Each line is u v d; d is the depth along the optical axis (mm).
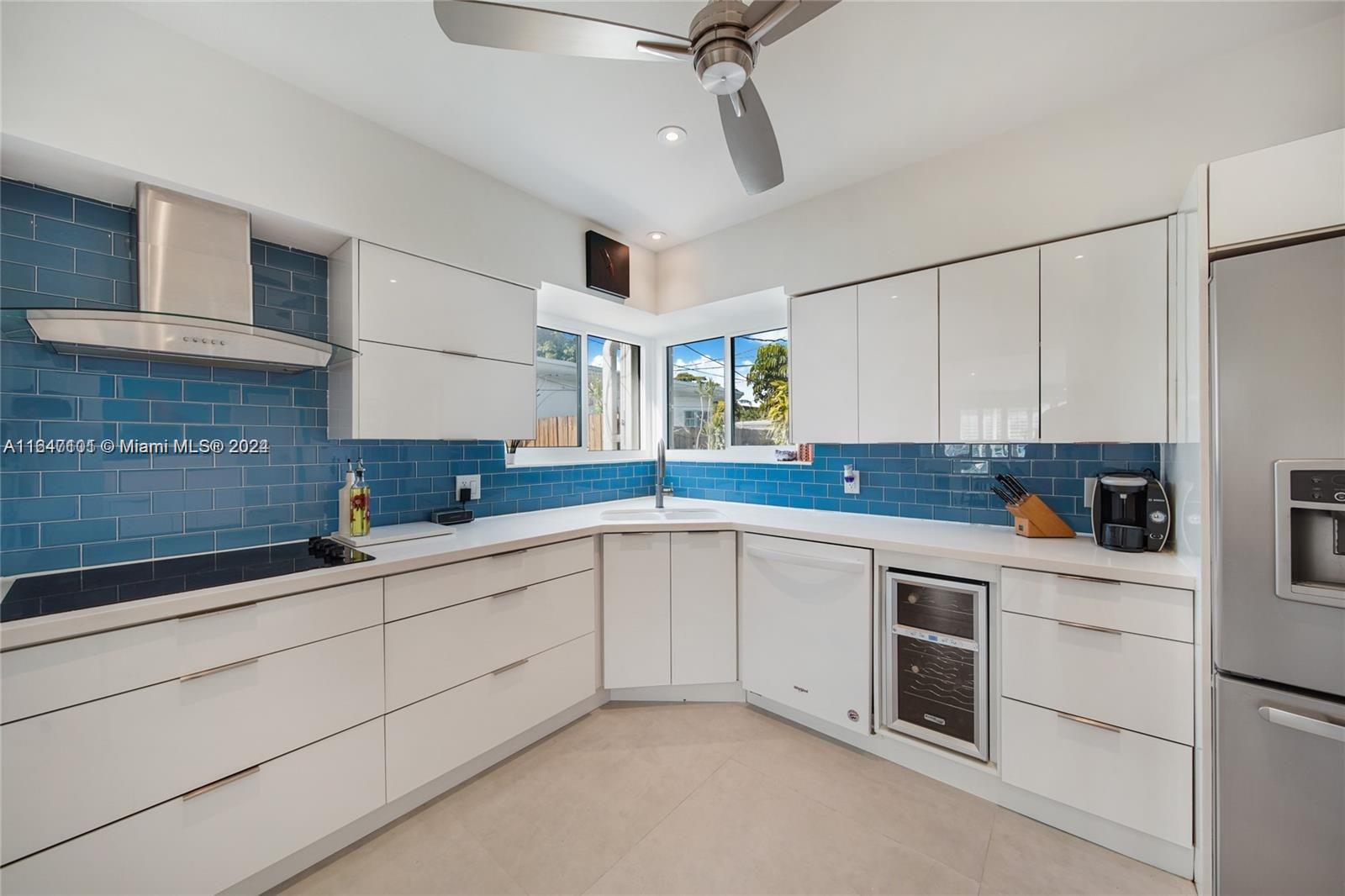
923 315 2080
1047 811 1639
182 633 1235
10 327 1253
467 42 1074
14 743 1044
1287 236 1175
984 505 2260
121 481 1531
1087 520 2014
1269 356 1169
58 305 1429
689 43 1075
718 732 2160
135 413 1557
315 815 1443
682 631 2342
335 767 1480
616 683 2322
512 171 2133
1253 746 1216
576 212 2504
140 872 1181
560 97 1676
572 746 2061
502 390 2215
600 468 3166
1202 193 1276
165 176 1378
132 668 1169
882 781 1848
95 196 1469
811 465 2816
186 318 1276
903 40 1435
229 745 1300
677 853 1522
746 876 1441
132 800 1170
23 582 1344
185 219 1467
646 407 3508
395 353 1867
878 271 2186
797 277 2424
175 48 1397
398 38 1425
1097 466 1997
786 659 2188
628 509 2863
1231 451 1220
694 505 3090
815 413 2396
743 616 2336
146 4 1304
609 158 2039
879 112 1762
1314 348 1124
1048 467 2107
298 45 1450
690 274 2840
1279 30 1420
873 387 2217
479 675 1843
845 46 1455
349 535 1872
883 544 1926
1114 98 1681
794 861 1492
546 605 2070
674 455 3441
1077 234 1761
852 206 2250
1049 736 1597
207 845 1266
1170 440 1593
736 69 1062
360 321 1773
